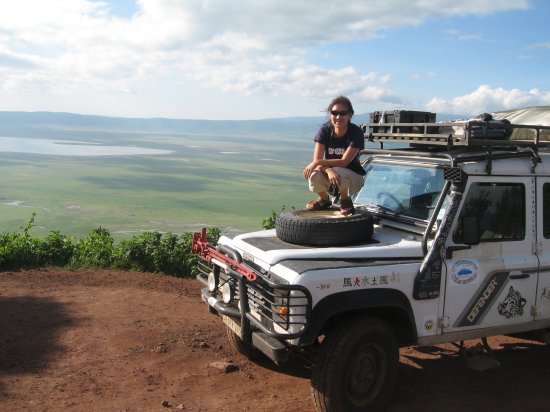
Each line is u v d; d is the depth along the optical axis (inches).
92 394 173.8
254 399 177.6
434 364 217.9
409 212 188.5
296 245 171.0
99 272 349.1
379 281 158.4
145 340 224.4
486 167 175.2
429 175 187.0
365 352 162.2
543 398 190.1
